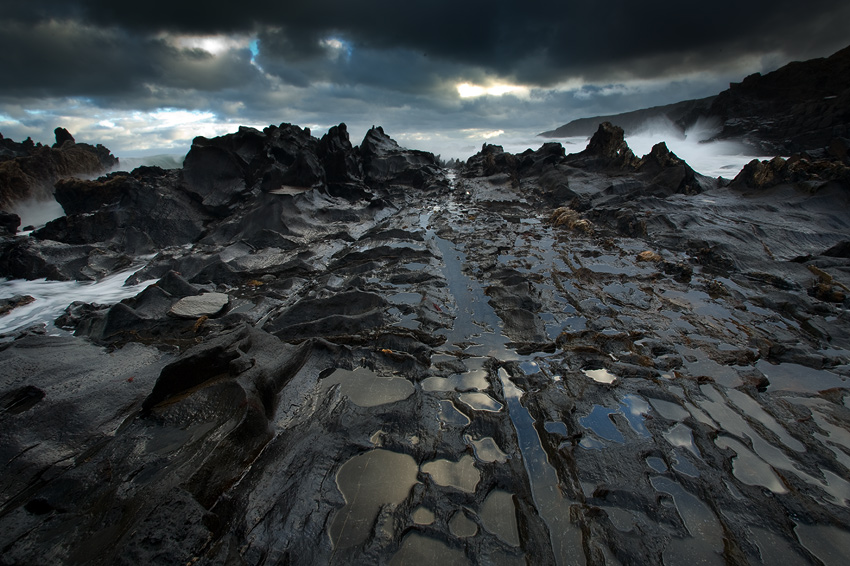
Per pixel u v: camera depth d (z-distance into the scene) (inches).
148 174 597.6
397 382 204.8
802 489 140.5
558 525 129.9
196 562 115.1
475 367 216.2
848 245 351.9
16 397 190.2
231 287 335.0
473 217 546.6
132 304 291.7
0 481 147.7
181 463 149.3
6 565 114.7
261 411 169.0
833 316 260.4
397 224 512.4
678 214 468.1
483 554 120.6
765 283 318.0
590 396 189.6
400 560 119.4
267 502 137.3
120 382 200.8
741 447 159.6
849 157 593.6
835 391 191.5
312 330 252.1
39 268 376.8
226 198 528.1
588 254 389.7
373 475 149.0
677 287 313.1
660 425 171.8
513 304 284.7
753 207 503.5
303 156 561.9
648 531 125.9
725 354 220.8
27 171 782.5
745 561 117.3
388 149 895.7
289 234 450.6
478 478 147.2
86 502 138.6
